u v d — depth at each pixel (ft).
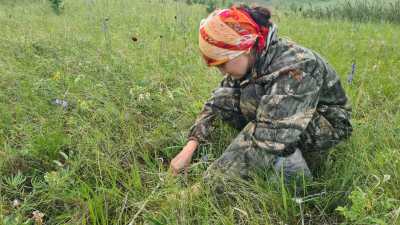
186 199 7.59
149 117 11.07
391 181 8.04
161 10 29.22
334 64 14.87
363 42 19.86
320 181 8.57
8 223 7.00
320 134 8.34
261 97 8.00
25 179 8.27
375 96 12.84
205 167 8.83
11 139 9.65
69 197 7.73
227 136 9.70
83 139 9.39
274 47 7.66
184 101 11.69
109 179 8.30
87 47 16.48
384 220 6.93
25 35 16.97
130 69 13.65
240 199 7.77
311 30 24.13
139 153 9.55
